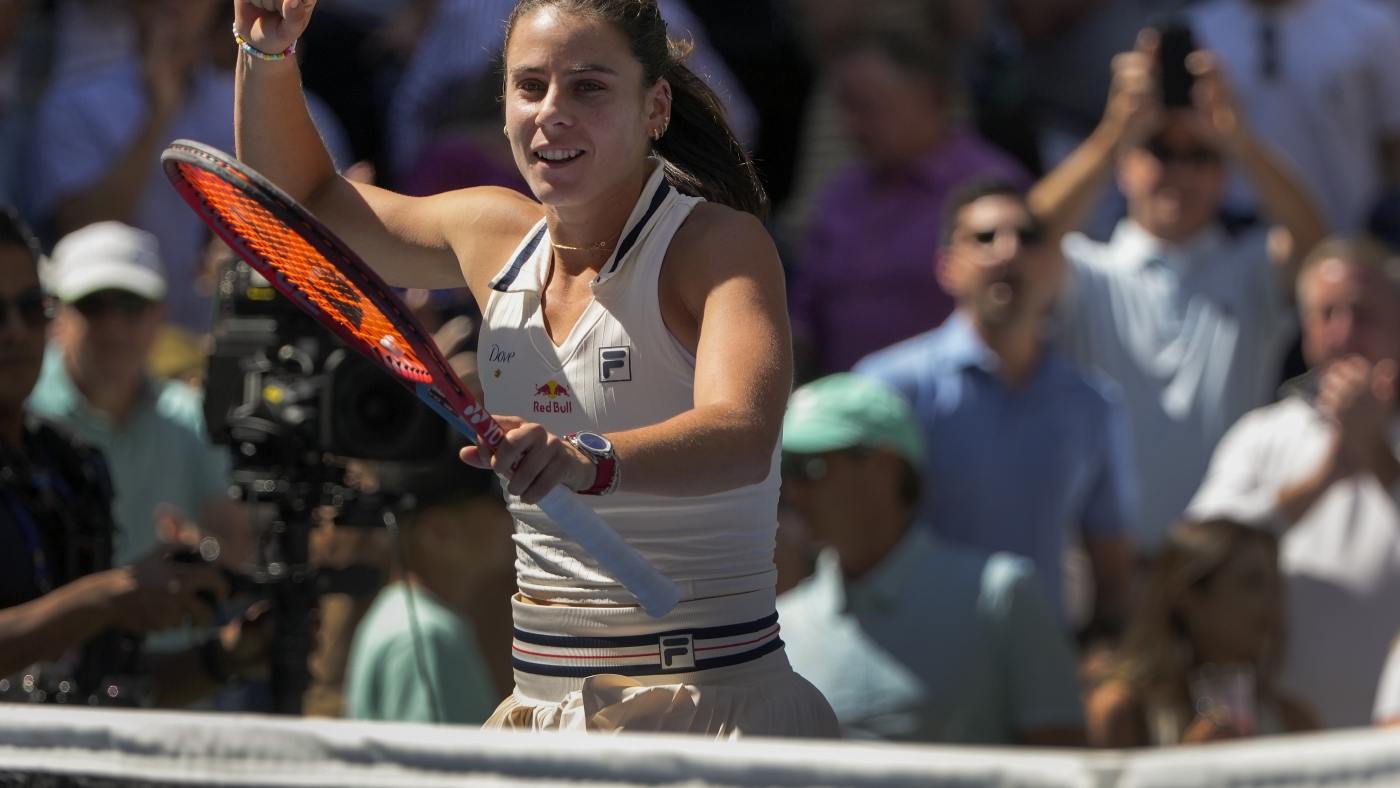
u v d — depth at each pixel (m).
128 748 6.54
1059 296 21.45
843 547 16.28
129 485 18.23
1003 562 16.25
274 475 12.52
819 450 16.23
